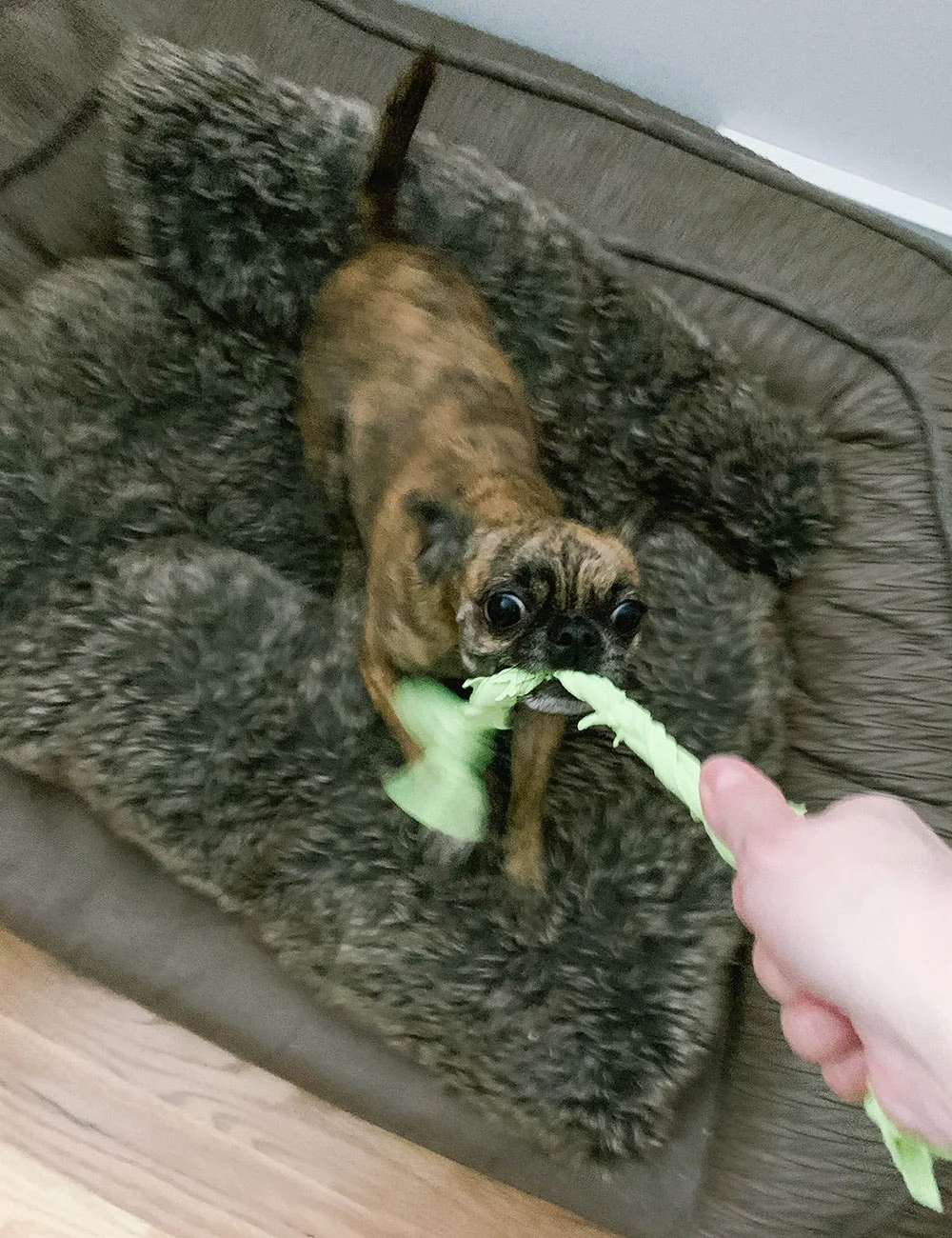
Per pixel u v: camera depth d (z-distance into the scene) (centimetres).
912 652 114
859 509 121
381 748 107
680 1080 102
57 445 114
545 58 138
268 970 108
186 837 103
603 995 102
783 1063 102
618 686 94
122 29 126
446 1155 108
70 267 125
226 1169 115
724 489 122
